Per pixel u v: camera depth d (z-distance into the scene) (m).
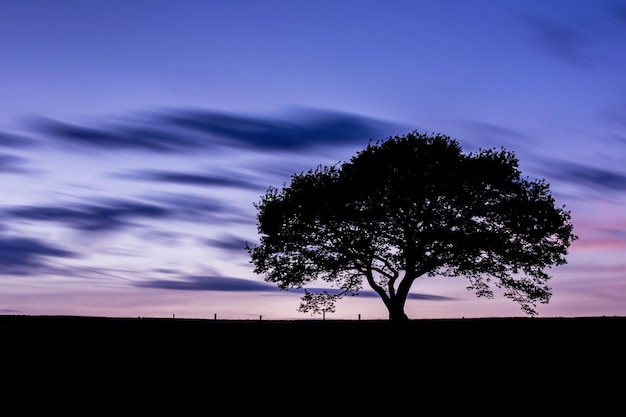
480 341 27.77
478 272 42.19
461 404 20.23
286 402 20.77
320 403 20.56
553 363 24.14
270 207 43.50
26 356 25.95
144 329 31.05
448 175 40.19
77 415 19.16
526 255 41.09
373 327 31.25
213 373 24.02
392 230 41.91
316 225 42.94
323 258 42.91
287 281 43.56
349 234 42.41
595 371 22.94
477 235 40.19
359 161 41.97
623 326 29.16
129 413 19.42
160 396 21.25
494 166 40.41
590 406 19.62
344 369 24.53
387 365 24.98
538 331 28.94
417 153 40.88
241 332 30.53
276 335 29.95
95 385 22.41
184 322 33.53
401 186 40.25
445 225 41.03
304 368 24.77
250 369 24.61
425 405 20.23
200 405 20.34
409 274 42.19
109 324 32.31
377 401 20.73
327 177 42.88
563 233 41.50
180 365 25.17
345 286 44.47
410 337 29.00
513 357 25.19
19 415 19.14
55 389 21.83
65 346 27.53
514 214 40.31
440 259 42.62
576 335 27.88
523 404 20.06
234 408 19.94
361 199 41.25
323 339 29.05
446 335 29.08
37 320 32.81
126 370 24.41
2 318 33.28
